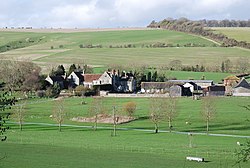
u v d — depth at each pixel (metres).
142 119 177.38
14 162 96.75
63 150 112.06
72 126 162.38
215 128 157.12
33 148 113.94
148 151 112.06
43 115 185.38
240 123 165.00
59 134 142.88
